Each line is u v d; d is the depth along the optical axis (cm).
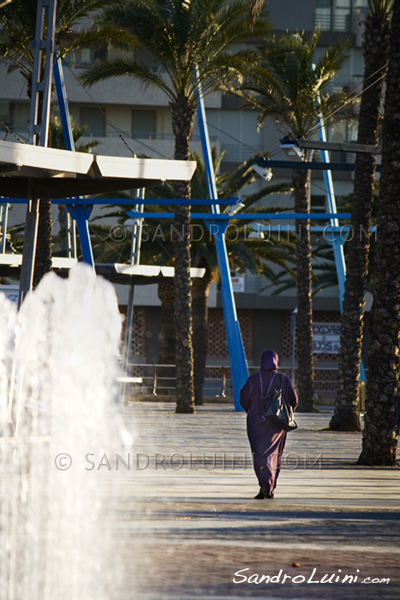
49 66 2872
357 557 1373
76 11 5172
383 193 3161
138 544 1410
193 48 5900
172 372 8331
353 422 4859
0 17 5047
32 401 2831
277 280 9506
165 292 8362
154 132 10931
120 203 5700
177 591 1091
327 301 10969
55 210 10512
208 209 7881
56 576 1159
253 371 10844
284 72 6794
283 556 1359
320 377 10994
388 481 2577
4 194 2988
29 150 2586
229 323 6669
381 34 4797
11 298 4581
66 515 1673
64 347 2808
